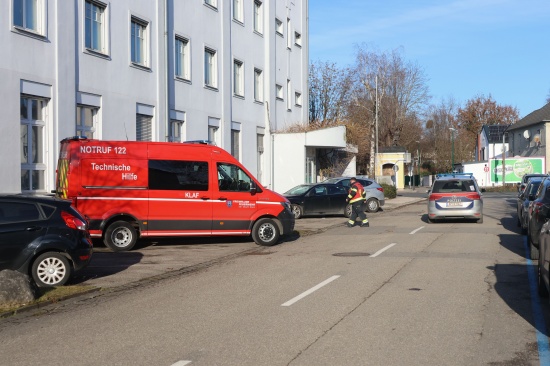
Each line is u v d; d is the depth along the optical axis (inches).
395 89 2711.6
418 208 1364.4
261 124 1349.7
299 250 622.2
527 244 644.1
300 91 1625.2
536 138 2561.5
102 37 799.7
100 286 420.8
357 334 281.0
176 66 1008.9
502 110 3900.1
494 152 3216.0
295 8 1589.6
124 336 285.7
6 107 625.0
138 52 886.4
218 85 1135.0
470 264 503.2
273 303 355.9
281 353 251.4
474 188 893.2
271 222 660.1
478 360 240.4
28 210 413.4
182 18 1011.9
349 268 488.4
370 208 1211.2
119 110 826.8
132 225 616.4
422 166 3747.5
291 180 1366.9
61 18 704.4
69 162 600.7
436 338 273.1
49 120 691.4
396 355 247.0
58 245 413.7
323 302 355.6
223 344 267.3
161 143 628.4
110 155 609.0
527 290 388.2
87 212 600.1
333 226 916.0
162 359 245.8
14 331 300.5
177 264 533.3
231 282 436.1
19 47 643.5
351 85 2269.9
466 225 880.3
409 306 341.4
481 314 321.1
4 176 621.3
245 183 654.5
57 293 386.0
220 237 743.7
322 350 255.1
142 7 883.4
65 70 712.4
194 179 633.0
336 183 1083.9
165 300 374.9
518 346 260.4
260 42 1346.0
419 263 510.9
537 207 523.2
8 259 402.6
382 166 2758.4
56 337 286.8
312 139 1373.0
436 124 3747.5
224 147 1147.3
